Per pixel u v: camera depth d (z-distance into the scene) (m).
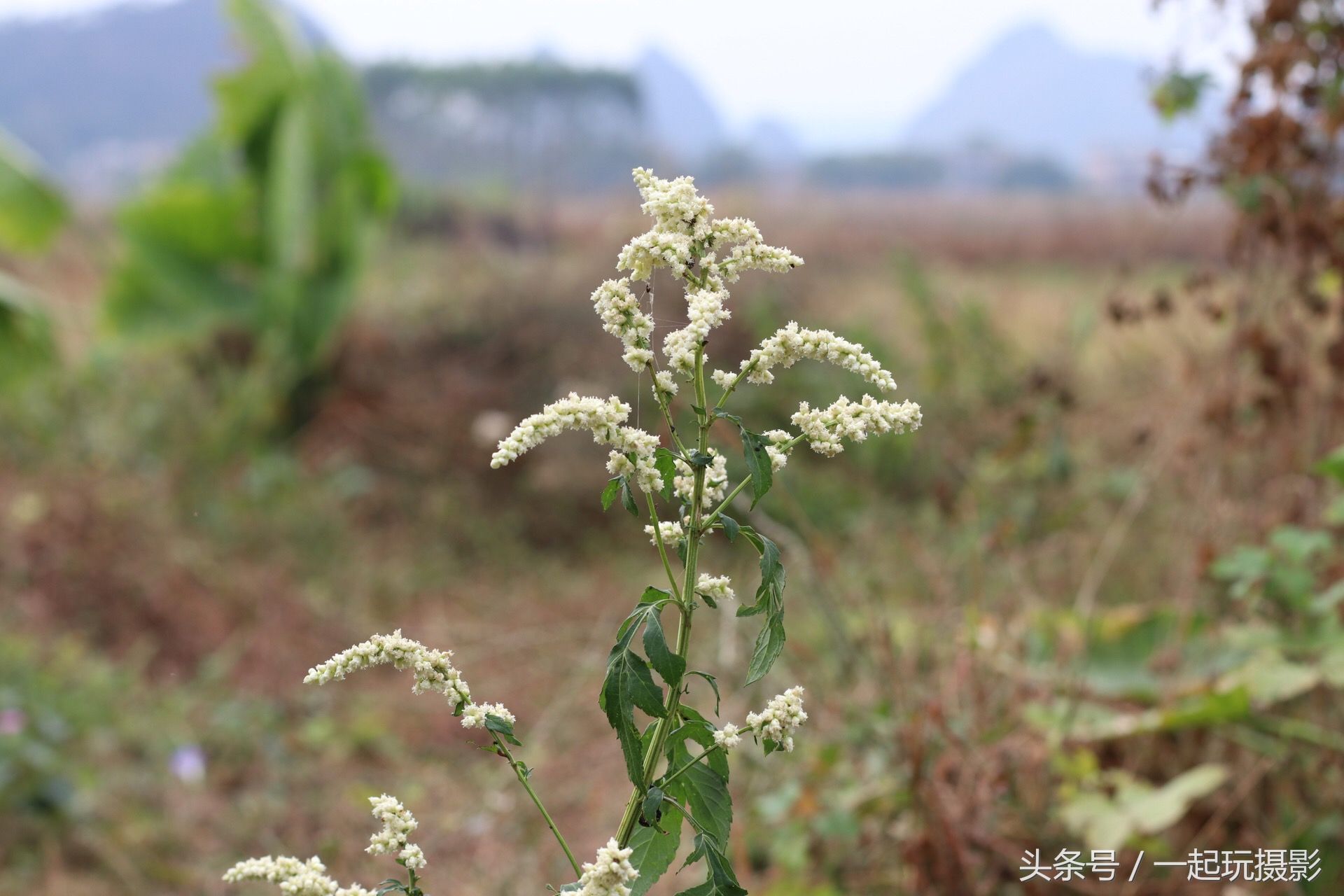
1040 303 10.95
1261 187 4.12
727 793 1.66
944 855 3.23
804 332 1.66
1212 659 4.04
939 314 7.50
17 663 5.43
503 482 8.62
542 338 9.62
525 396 9.22
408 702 5.83
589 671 5.15
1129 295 7.12
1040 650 4.19
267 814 4.66
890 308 9.80
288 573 6.99
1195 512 4.50
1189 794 3.35
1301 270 4.20
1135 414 5.50
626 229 13.49
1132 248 6.29
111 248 10.53
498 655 6.23
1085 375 6.35
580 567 7.87
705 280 1.66
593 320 9.82
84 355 9.80
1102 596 4.86
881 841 3.52
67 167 55.50
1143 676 4.08
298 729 5.51
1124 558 5.06
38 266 12.38
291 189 9.30
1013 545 4.80
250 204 9.88
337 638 6.43
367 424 9.10
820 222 20.78
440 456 8.78
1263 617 3.97
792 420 1.69
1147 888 3.44
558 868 3.94
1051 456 5.09
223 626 6.35
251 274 10.15
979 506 5.36
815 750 3.73
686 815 1.61
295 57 9.59
